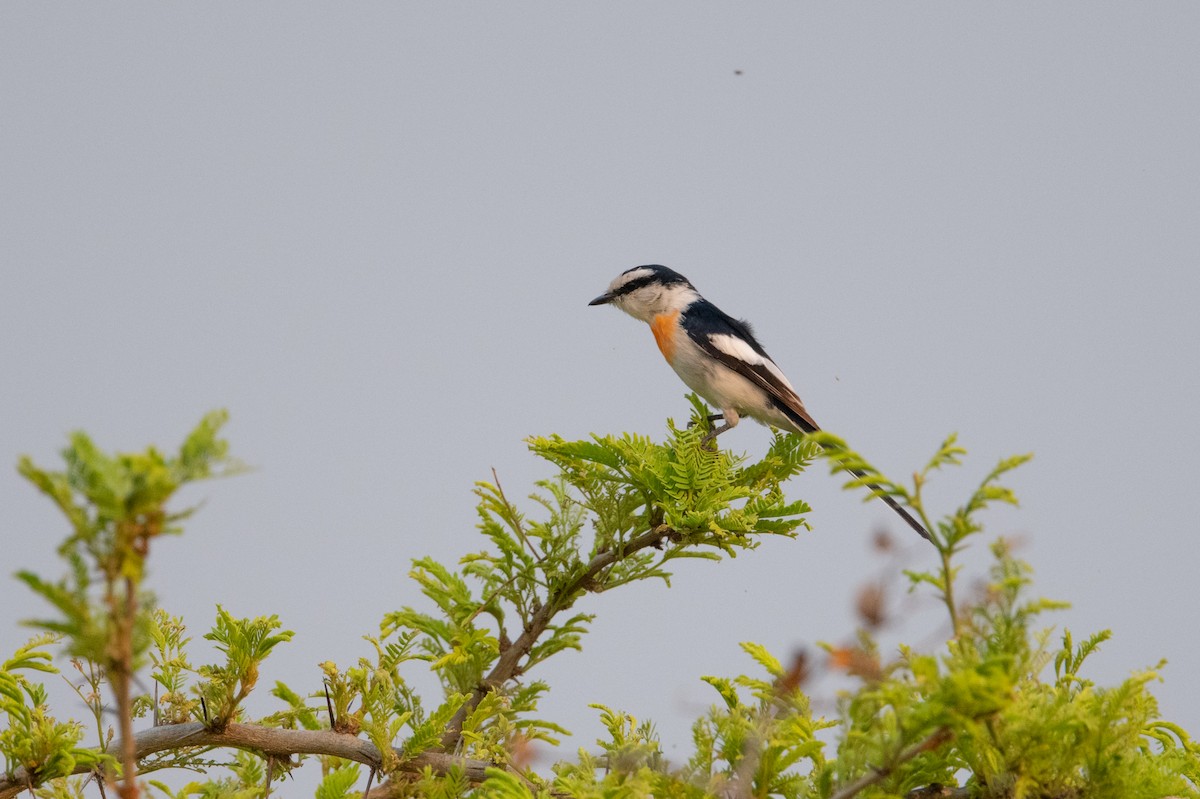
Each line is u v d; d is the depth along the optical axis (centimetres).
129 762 453
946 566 532
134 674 449
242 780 860
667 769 660
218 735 850
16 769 777
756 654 766
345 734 889
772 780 655
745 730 656
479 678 1045
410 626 1033
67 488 432
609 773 647
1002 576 541
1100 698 626
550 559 1098
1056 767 607
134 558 436
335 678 894
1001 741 608
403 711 959
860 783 521
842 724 588
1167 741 719
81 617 440
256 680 861
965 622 537
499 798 655
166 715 886
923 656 514
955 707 500
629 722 766
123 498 422
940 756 660
